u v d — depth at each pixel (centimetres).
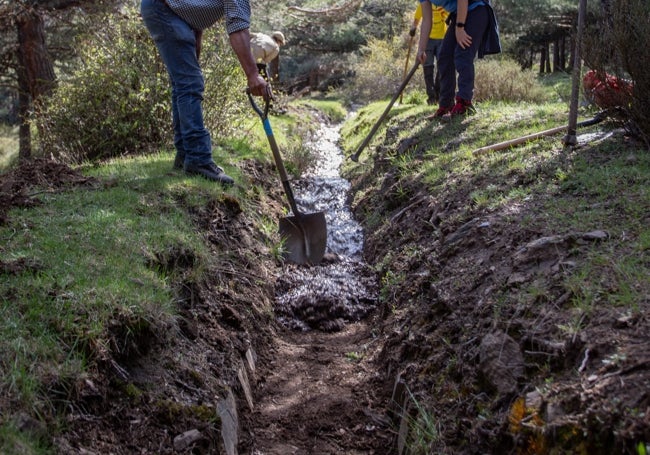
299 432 349
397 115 901
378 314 477
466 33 676
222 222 492
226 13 459
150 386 297
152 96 695
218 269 432
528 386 264
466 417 285
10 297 294
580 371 247
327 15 2022
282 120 1097
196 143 525
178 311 355
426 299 398
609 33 454
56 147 704
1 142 1784
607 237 327
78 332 283
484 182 477
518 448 244
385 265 526
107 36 758
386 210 621
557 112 629
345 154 980
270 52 895
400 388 352
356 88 1858
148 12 485
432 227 486
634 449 205
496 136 586
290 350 445
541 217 375
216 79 740
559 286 300
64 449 238
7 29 1223
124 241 383
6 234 367
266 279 502
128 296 320
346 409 367
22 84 1290
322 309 496
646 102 434
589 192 388
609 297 275
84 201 445
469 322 331
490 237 387
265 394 386
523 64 1966
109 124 691
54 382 256
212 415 300
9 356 257
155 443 273
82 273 328
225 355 364
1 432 222
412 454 299
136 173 529
